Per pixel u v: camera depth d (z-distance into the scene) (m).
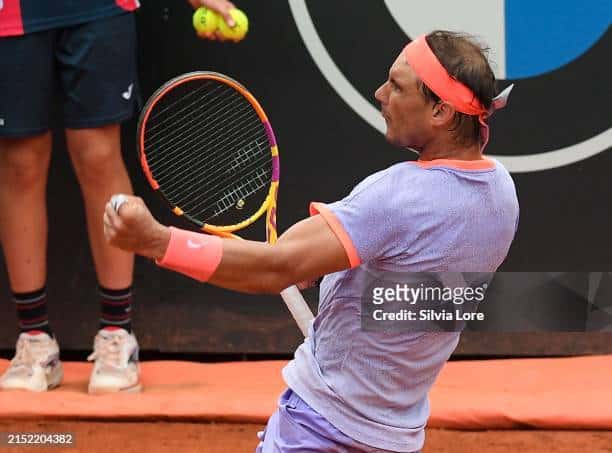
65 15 14.67
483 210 8.28
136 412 14.68
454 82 8.09
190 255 7.68
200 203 15.76
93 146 15.16
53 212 17.20
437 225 8.12
